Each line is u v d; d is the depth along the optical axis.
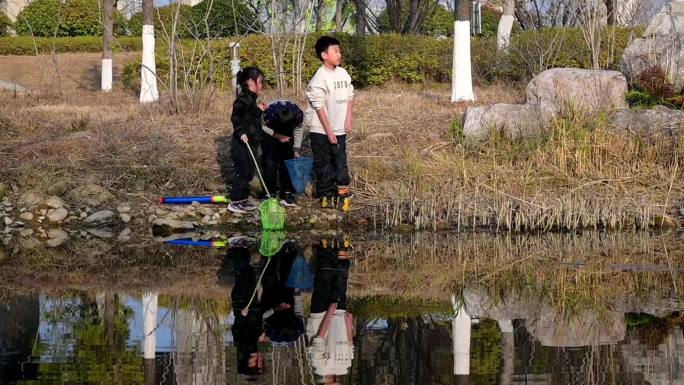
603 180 13.82
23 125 17.55
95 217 13.55
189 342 7.30
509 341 7.23
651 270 10.31
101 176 14.65
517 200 13.38
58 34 43.41
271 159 13.61
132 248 11.91
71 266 10.83
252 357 6.86
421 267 10.65
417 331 7.61
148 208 13.81
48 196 14.08
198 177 14.66
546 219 13.30
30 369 6.52
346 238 12.56
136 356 6.89
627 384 6.05
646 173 14.09
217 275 10.23
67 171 14.73
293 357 6.83
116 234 12.94
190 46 27.08
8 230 13.20
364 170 14.48
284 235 12.80
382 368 6.50
